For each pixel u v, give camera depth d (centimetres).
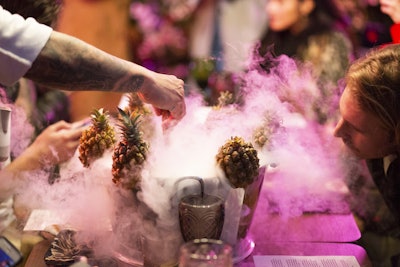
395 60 138
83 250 127
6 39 114
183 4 339
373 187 177
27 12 135
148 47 356
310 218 152
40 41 116
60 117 209
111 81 123
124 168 114
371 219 162
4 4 133
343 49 252
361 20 271
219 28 326
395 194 157
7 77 117
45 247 132
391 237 152
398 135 136
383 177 161
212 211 113
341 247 136
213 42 331
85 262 108
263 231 144
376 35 270
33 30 116
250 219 129
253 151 117
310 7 264
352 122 143
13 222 142
